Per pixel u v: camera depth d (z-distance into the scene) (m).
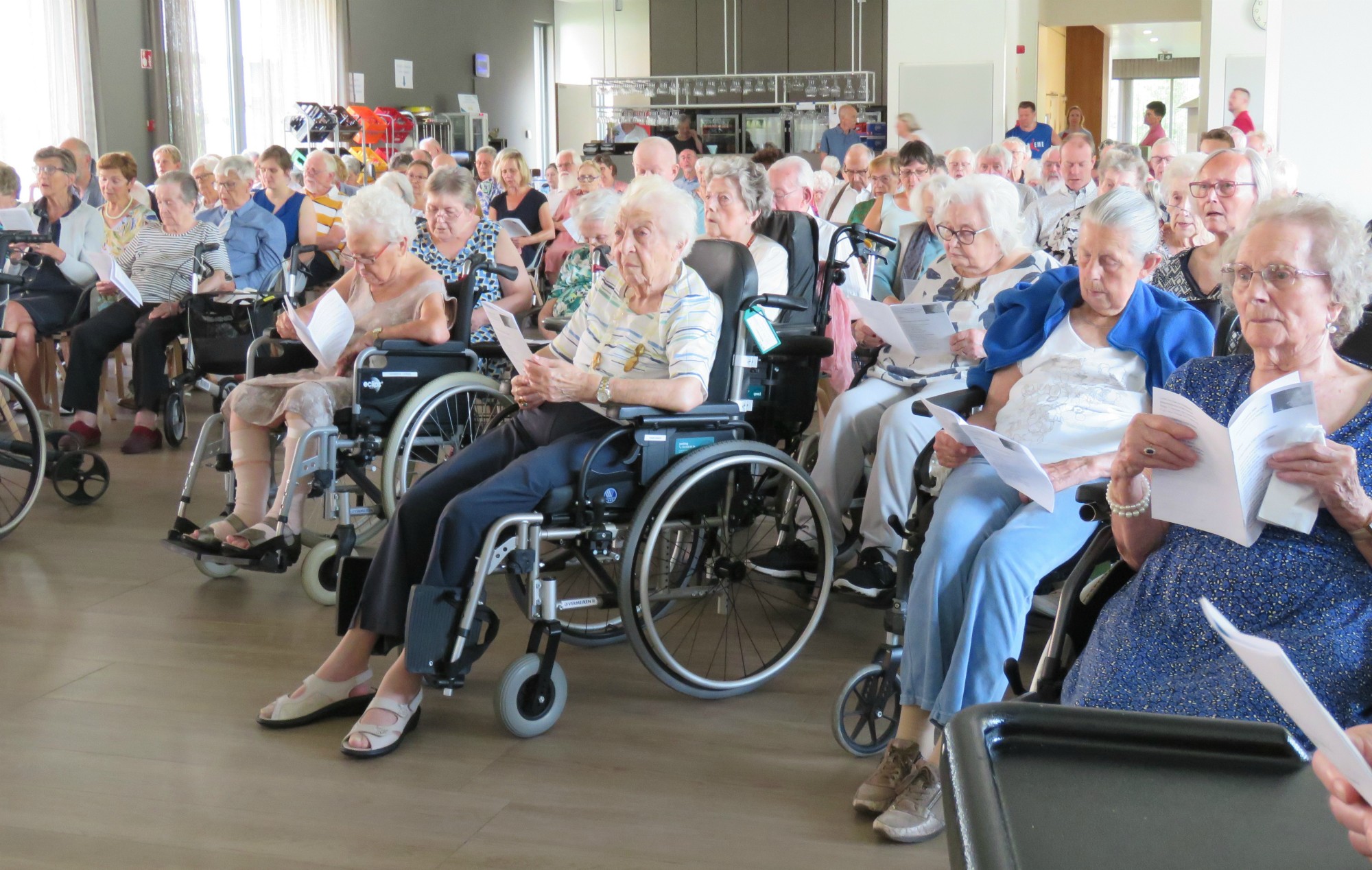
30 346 5.38
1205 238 3.38
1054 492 2.05
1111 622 1.71
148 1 10.65
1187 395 1.79
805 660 3.05
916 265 3.96
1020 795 0.92
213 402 5.78
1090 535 2.21
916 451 3.06
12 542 3.99
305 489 3.41
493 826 2.21
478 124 14.62
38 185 5.71
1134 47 19.38
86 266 5.64
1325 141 5.17
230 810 2.25
